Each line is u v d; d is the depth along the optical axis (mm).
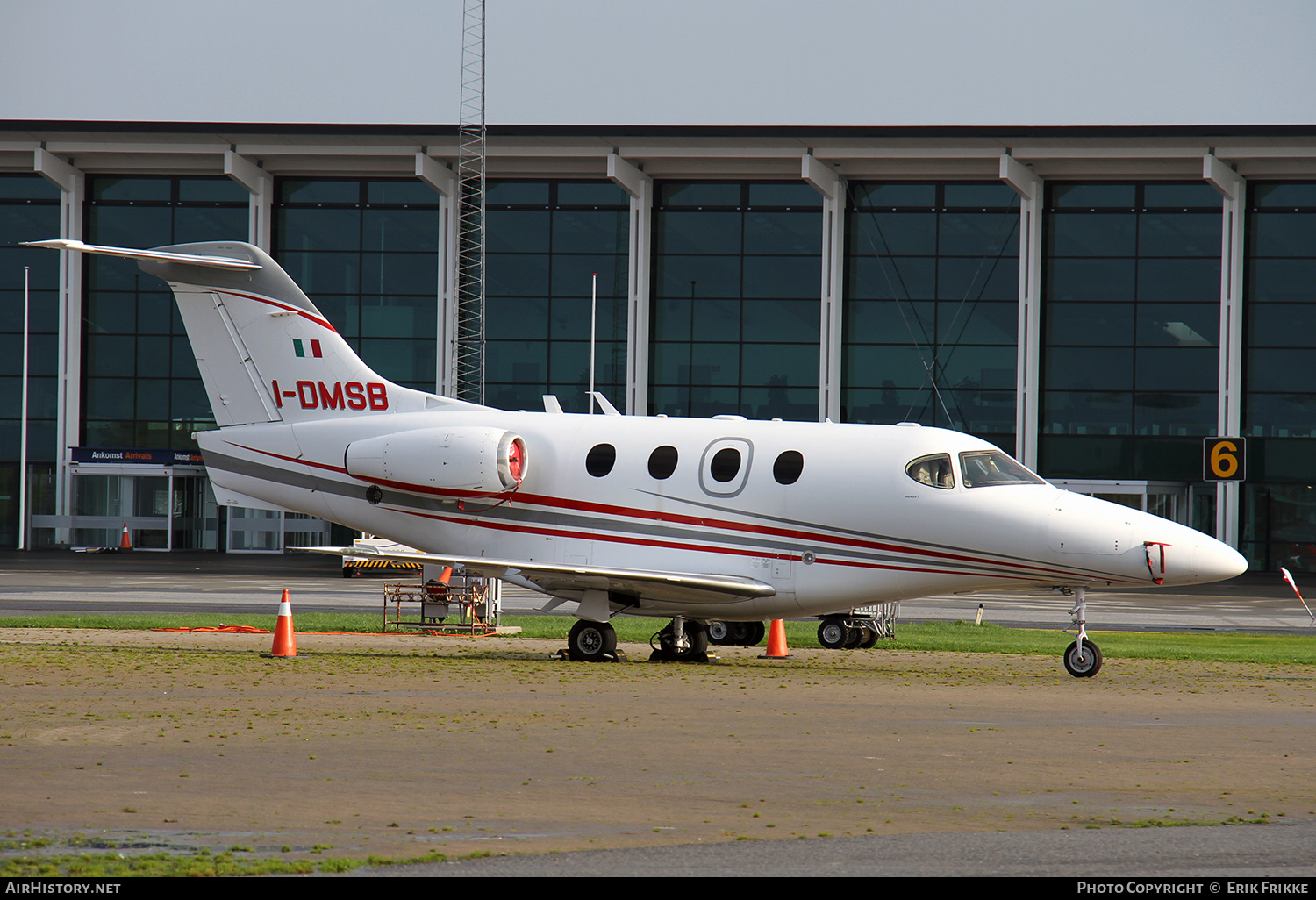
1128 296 188750
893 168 189375
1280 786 35250
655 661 68000
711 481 66688
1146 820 30844
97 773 35344
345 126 189375
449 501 70812
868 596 64625
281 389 75188
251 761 37125
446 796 32812
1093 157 180250
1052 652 76000
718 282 195875
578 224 197625
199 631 80438
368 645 74500
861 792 33875
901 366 192500
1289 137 173375
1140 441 188250
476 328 196750
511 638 81062
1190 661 72000
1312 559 185250
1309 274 185250
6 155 199625
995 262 190500
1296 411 185750
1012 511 62250
